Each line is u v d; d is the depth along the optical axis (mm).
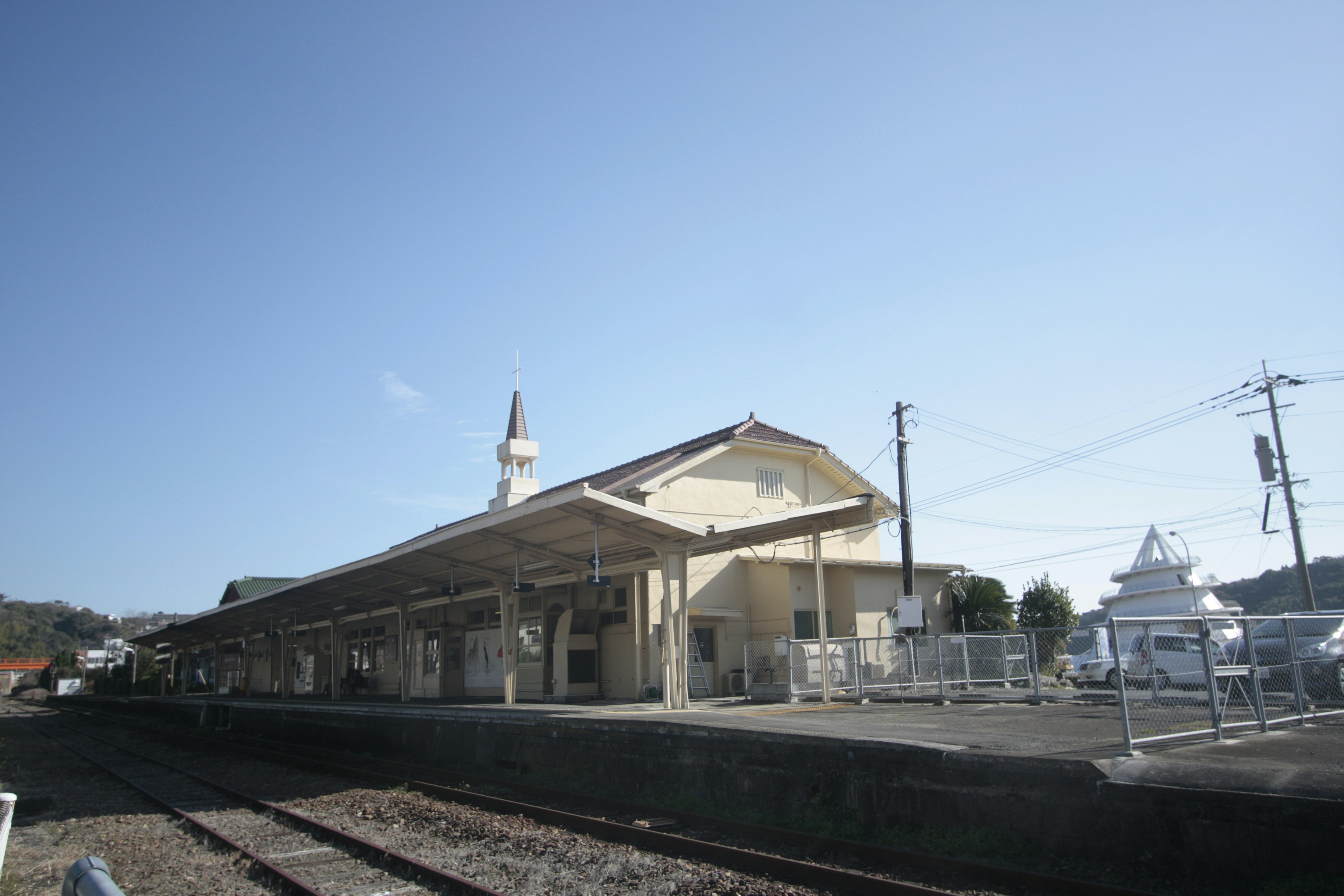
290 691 36094
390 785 14641
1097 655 20578
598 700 22578
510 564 20547
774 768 10477
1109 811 7473
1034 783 8008
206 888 8562
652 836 9367
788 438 27047
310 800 13430
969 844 8148
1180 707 11562
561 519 16250
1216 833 6832
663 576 17125
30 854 10141
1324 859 6289
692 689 22797
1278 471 26812
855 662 20016
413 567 21812
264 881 8656
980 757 8438
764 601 24953
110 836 11273
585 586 24469
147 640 46312
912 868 7969
